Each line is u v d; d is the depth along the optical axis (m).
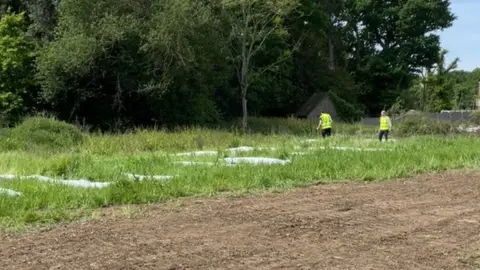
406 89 65.75
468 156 14.63
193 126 31.56
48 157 15.41
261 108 49.41
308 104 52.81
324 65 57.84
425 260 5.52
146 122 34.34
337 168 11.89
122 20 30.61
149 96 32.47
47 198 8.48
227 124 38.84
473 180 11.06
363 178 11.28
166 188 9.41
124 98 32.78
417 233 6.61
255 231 6.64
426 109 31.95
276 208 8.08
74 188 9.45
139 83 31.77
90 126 31.39
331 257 5.57
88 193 8.92
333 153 14.07
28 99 31.56
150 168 12.34
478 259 5.56
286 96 52.38
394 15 65.75
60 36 31.98
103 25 30.30
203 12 32.84
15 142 19.69
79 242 6.12
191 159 14.33
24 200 8.16
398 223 7.13
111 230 6.72
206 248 5.86
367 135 27.27
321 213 7.70
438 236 6.46
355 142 19.83
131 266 5.20
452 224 7.08
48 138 20.25
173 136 22.77
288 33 46.06
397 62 64.31
